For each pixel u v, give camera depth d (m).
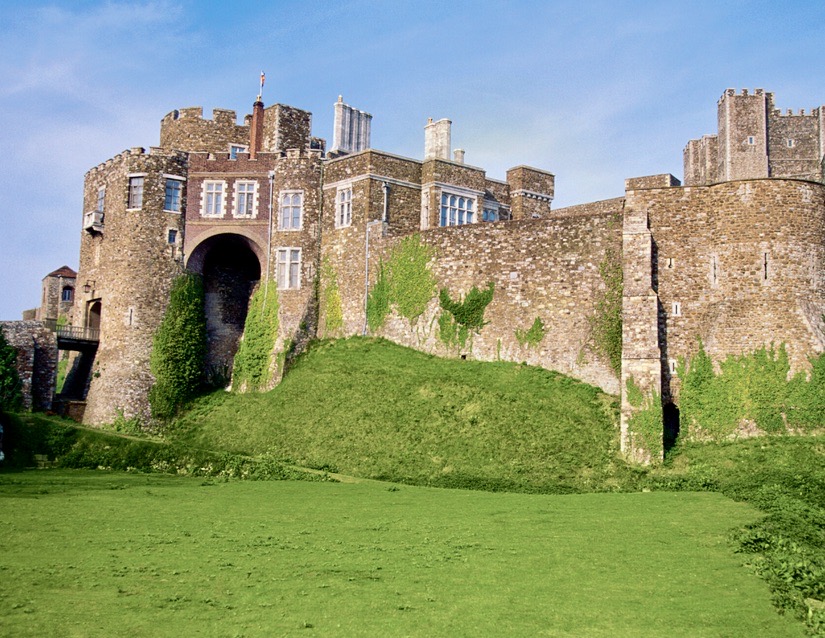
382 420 48.47
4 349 54.84
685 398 45.50
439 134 69.88
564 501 35.38
